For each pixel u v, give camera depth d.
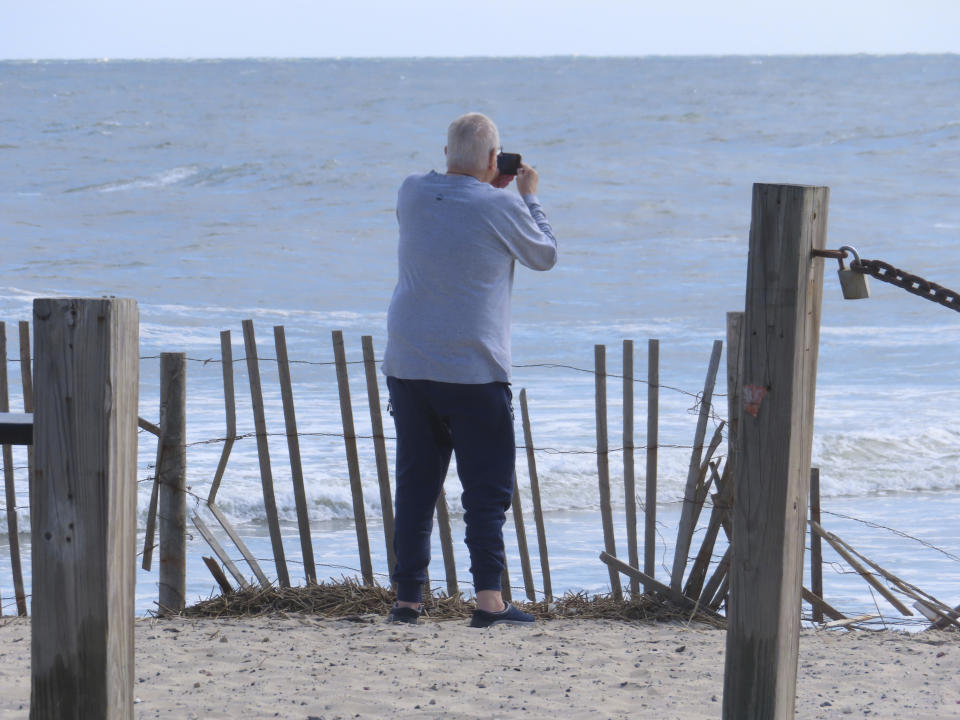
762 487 8.94
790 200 8.65
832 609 19.19
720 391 52.88
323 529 33.22
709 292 81.19
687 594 19.11
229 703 13.00
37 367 7.67
